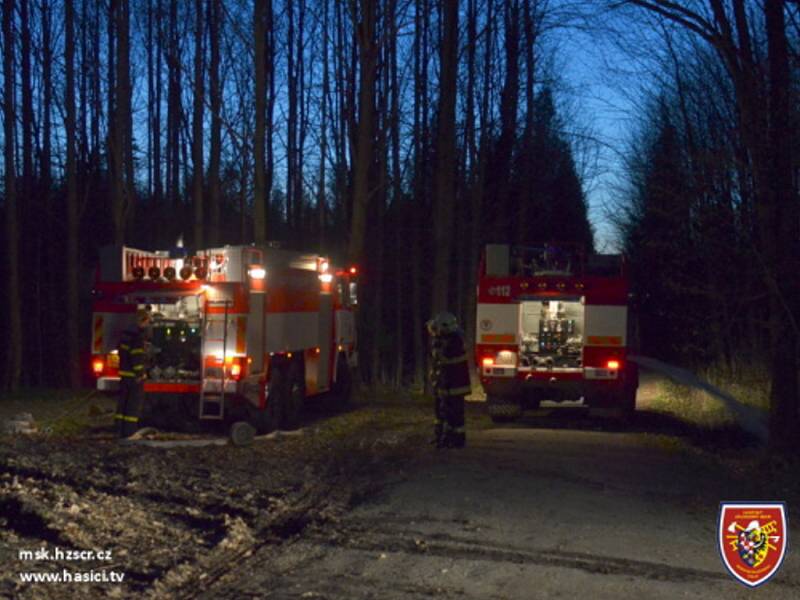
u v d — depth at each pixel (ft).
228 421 49.73
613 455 41.01
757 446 49.21
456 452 40.78
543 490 32.04
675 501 31.30
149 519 26.99
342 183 98.73
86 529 25.43
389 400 70.95
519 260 57.41
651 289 81.25
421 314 107.45
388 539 25.50
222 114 93.45
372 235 104.06
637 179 63.05
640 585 21.83
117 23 82.23
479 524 27.09
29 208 100.17
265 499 30.45
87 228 110.52
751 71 41.34
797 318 41.81
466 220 97.50
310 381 55.06
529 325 55.42
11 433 45.29
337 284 62.18
